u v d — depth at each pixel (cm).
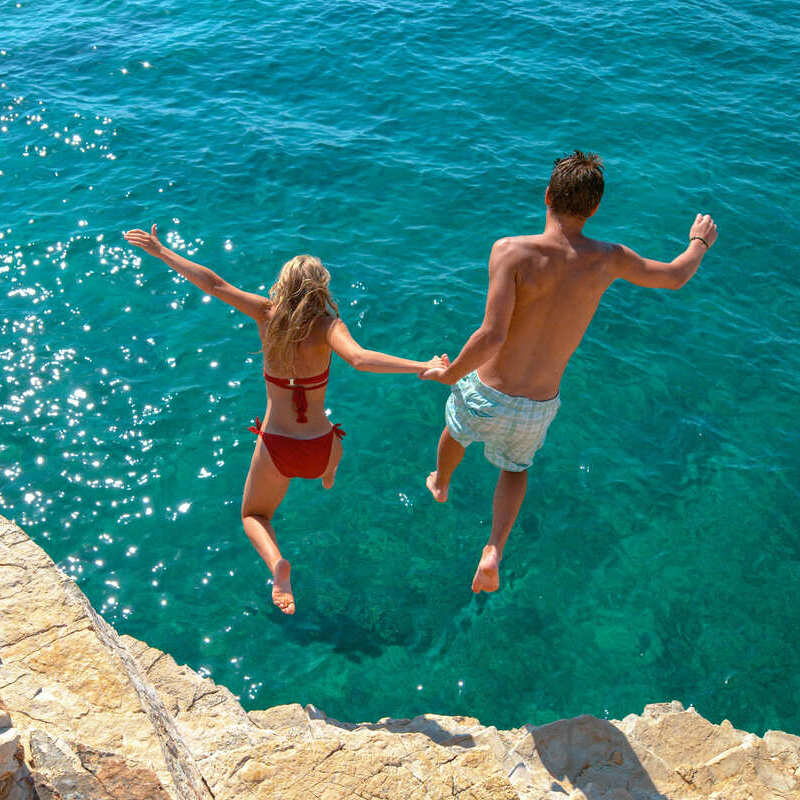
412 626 689
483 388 415
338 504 780
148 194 1175
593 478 820
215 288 397
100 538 739
